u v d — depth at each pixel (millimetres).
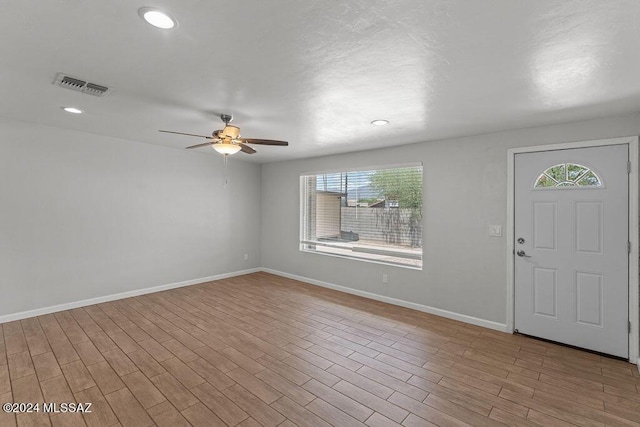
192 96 2486
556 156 3080
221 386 2328
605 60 1798
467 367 2633
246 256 6035
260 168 6266
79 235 4000
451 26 1492
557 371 2570
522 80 2096
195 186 5203
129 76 2119
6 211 3465
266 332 3320
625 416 2018
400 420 1976
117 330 3330
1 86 2334
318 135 3725
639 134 2697
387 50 1737
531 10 1356
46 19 1468
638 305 2711
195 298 4477
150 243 4676
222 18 1448
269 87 2283
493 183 3453
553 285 3111
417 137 3750
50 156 3736
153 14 1420
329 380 2422
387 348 2971
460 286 3695
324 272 5164
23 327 3363
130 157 4430
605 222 2846
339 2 1320
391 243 4398
